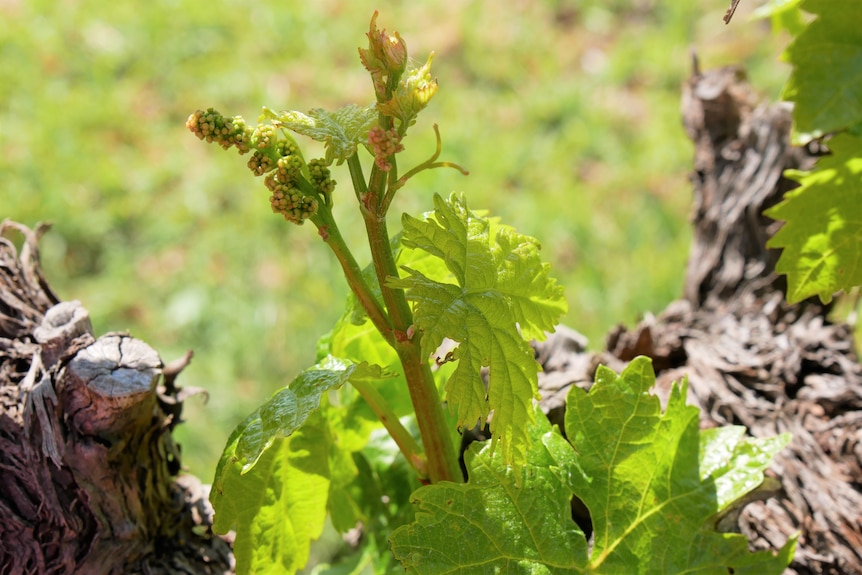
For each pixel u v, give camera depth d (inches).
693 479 24.0
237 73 82.7
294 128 21.8
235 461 22.0
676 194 67.5
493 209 68.1
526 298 22.7
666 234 64.2
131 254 64.5
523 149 73.8
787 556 23.7
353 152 21.7
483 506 23.0
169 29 87.0
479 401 21.5
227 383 54.3
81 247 64.6
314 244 64.1
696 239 34.8
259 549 24.3
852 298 37.2
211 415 51.6
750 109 34.7
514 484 23.2
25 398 24.9
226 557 27.1
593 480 24.0
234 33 88.1
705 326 32.4
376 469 27.8
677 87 79.3
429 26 90.8
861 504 27.3
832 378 30.3
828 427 29.0
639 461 24.0
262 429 22.1
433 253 21.9
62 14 87.6
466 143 74.3
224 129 21.5
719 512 24.0
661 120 75.0
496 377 21.7
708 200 34.5
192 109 78.7
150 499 26.1
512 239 22.9
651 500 24.0
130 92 79.5
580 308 58.1
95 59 82.7
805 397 29.8
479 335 21.6
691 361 30.6
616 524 23.9
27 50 82.4
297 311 58.8
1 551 25.1
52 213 65.5
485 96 81.0
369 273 24.2
